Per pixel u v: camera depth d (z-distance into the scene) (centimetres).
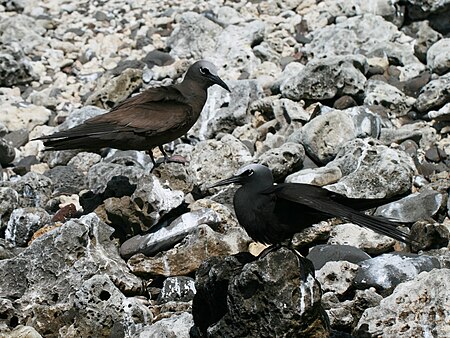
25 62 1872
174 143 1619
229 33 1880
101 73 1888
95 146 1341
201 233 1274
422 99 1619
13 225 1377
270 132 1638
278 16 1972
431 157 1537
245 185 1084
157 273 1267
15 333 1135
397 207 1387
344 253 1249
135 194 1298
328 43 1816
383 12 1878
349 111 1581
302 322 1017
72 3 2136
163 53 1895
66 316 1175
